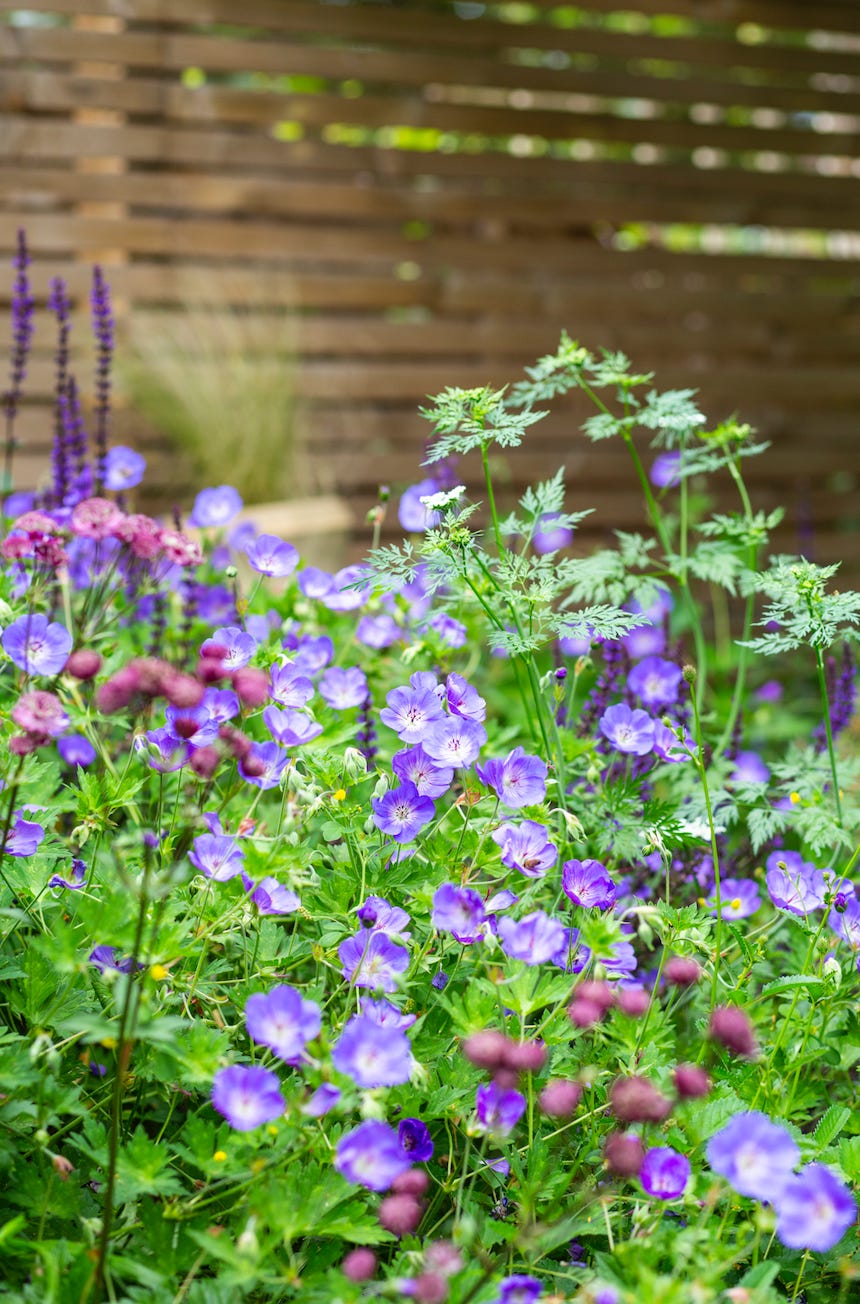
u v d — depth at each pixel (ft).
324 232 17.79
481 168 18.29
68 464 9.23
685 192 19.45
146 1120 6.51
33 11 16.10
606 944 6.14
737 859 7.87
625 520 19.35
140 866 6.62
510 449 18.78
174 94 16.83
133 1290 5.74
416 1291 5.53
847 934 6.80
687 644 14.34
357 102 17.54
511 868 6.62
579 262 19.07
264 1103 5.83
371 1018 6.24
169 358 15.81
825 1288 6.29
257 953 6.50
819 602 7.10
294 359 16.83
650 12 18.60
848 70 19.58
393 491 18.01
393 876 6.60
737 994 6.60
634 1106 5.73
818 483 20.88
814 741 9.97
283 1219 5.79
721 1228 6.01
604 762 7.60
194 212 17.37
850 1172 6.23
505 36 18.01
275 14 17.06
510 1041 5.79
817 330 20.42
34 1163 6.18
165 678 5.90
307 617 7.97
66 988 6.21
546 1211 6.04
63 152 16.48
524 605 7.26
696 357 20.04
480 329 18.65
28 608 7.21
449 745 6.65
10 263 16.47
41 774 6.62
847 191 20.12
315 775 6.77
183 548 6.47
